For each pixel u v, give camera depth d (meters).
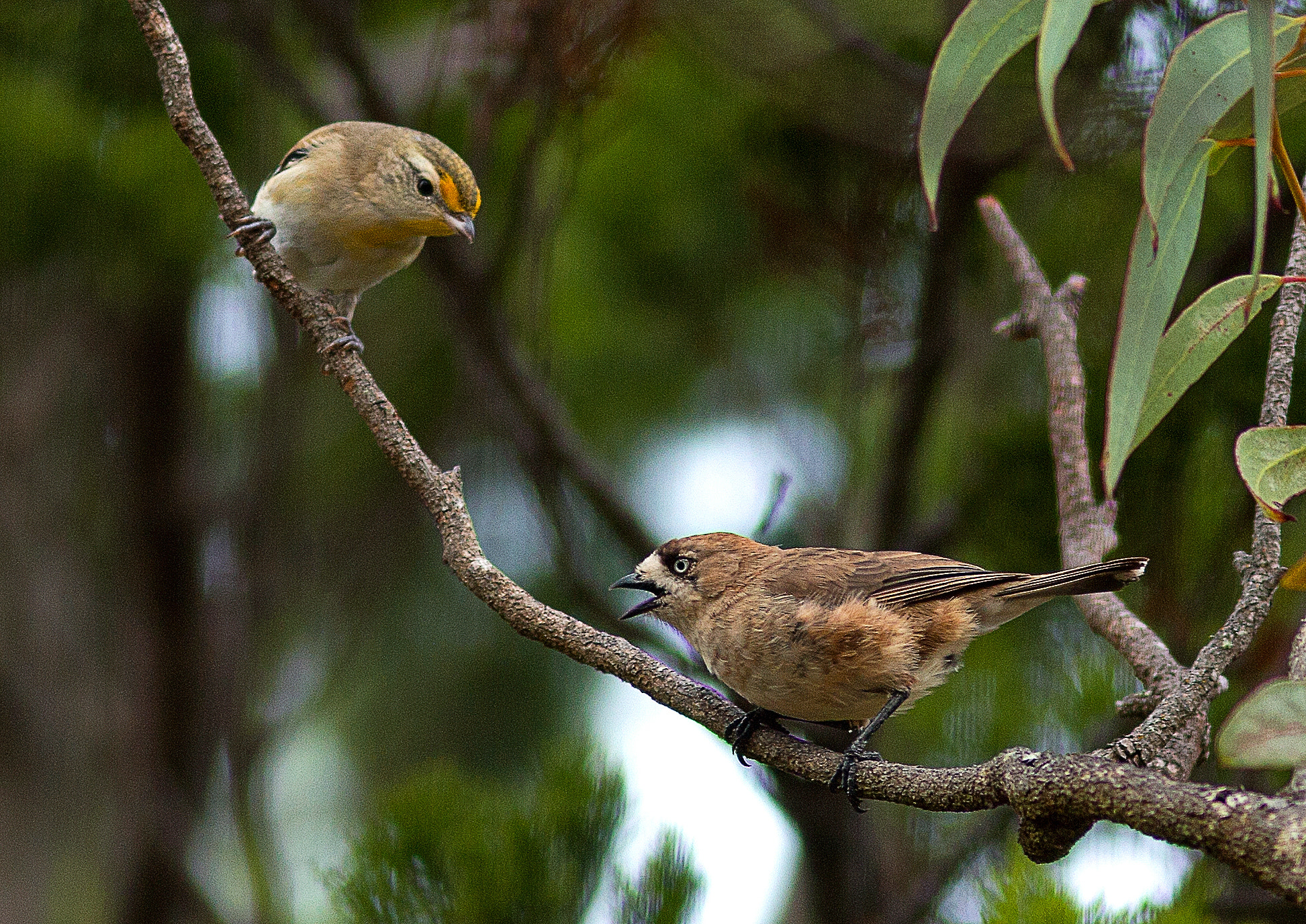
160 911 14.51
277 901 12.65
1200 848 3.65
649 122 12.73
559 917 7.45
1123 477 9.27
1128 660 5.91
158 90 12.05
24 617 14.48
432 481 5.98
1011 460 10.12
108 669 14.86
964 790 4.41
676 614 7.60
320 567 13.84
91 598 14.84
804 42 10.54
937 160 4.43
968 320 11.91
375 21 13.07
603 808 7.70
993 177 10.16
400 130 9.27
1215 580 9.21
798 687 7.08
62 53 11.98
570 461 10.79
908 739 10.84
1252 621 4.86
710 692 5.92
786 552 7.59
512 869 7.50
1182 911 6.69
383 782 14.52
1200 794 3.69
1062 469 6.93
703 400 14.68
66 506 14.66
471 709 14.88
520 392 10.61
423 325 14.30
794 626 6.97
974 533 10.58
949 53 4.43
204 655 14.75
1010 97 9.92
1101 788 3.83
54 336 13.86
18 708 14.49
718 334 12.79
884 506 10.81
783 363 13.65
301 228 8.98
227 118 12.08
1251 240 9.72
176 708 14.70
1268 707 3.68
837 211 11.14
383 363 14.33
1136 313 4.28
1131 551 9.27
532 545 14.43
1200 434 9.22
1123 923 6.59
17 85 11.87
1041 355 11.05
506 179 12.56
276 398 13.20
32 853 14.75
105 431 14.55
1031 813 4.02
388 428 6.04
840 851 10.75
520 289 12.79
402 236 9.12
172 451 14.58
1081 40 9.77
